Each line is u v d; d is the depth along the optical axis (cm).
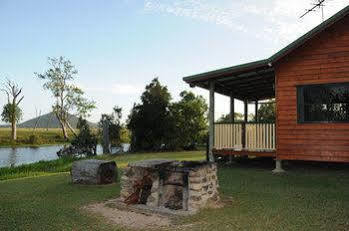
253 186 991
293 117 1284
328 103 1237
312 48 1267
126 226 642
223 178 1141
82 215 715
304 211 708
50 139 5434
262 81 1697
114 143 3008
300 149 1264
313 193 880
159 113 2847
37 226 641
